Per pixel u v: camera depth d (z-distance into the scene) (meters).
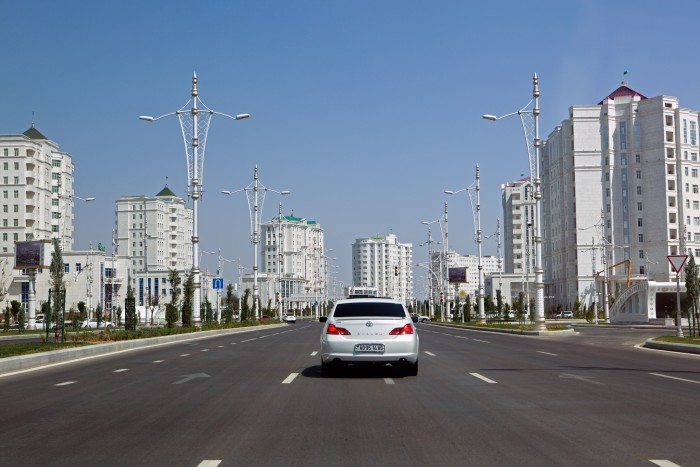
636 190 119.62
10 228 121.06
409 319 17.03
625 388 14.43
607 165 120.50
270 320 85.88
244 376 17.34
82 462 7.83
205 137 47.31
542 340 38.44
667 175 117.25
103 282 114.06
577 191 120.94
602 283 119.75
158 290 146.00
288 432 9.60
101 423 10.35
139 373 18.33
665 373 17.81
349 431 9.67
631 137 119.88
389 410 11.58
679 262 36.53
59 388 14.88
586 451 8.24
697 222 118.19
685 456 7.93
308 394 13.70
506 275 155.25
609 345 32.78
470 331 57.03
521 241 167.75
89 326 79.31
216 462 7.80
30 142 122.69
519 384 15.34
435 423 10.30
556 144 130.75
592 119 121.12
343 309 17.12
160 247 170.25
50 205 129.75
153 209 167.75
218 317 82.56
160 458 8.02
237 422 10.42
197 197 47.47
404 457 8.04
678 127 117.31
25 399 13.06
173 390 14.43
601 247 111.75
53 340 33.22
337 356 16.52
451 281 106.12
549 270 137.88
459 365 20.59
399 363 16.69
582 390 14.13
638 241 119.19
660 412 11.16
